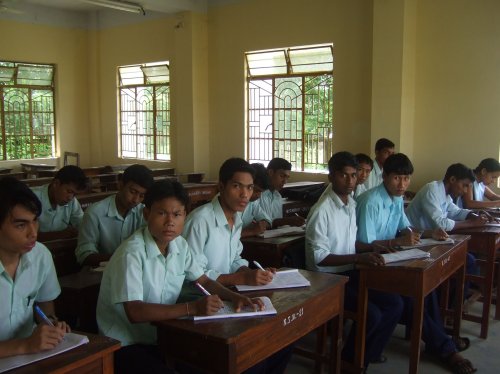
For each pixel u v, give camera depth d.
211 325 1.48
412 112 5.29
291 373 2.46
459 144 5.03
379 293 2.39
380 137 5.29
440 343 2.51
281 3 6.33
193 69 7.11
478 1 4.80
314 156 6.31
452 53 5.00
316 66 6.18
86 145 9.16
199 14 7.11
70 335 1.33
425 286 2.15
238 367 1.45
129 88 8.55
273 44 6.45
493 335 2.96
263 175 3.13
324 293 1.84
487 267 2.89
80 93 8.99
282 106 6.57
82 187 2.84
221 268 2.08
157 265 1.66
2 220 1.32
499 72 4.74
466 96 4.95
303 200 4.29
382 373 2.46
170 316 1.51
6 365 1.16
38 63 8.47
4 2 7.67
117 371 1.59
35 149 8.66
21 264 1.48
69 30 8.73
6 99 8.23
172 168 7.33
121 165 8.11
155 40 7.90
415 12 5.17
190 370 1.68
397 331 2.98
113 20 8.52
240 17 6.80
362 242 2.62
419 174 5.31
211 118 7.33
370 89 5.61
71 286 1.93
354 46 5.70
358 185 3.55
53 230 2.94
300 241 2.79
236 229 2.13
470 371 2.46
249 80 6.89
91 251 2.34
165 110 8.01
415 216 3.23
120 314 1.66
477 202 3.73
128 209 2.44
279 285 1.86
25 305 1.50
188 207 1.70
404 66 5.10
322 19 5.96
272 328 1.58
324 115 6.16
